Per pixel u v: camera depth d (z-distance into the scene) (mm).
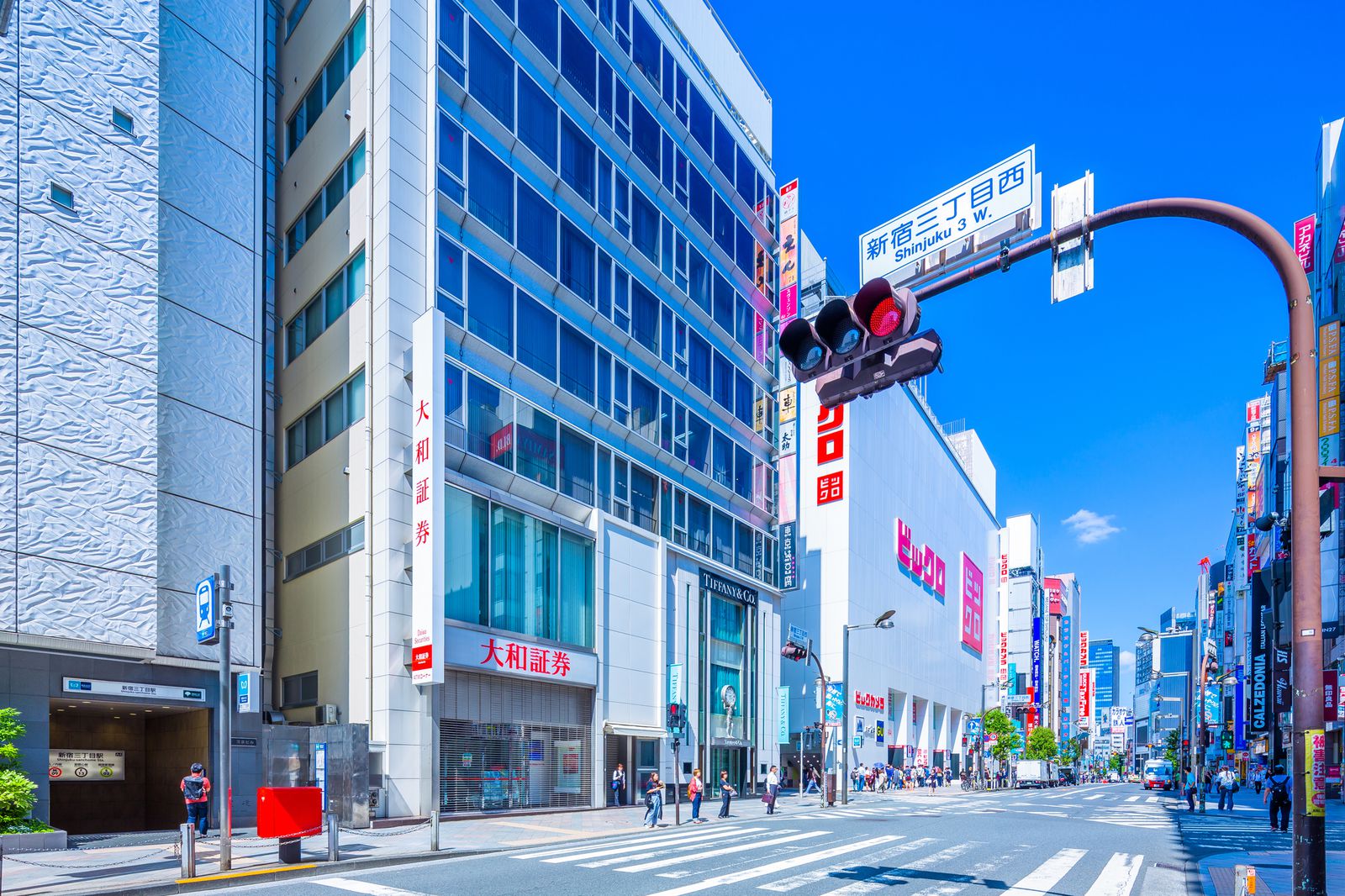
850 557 65625
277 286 35219
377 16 30219
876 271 8508
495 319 31156
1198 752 51031
